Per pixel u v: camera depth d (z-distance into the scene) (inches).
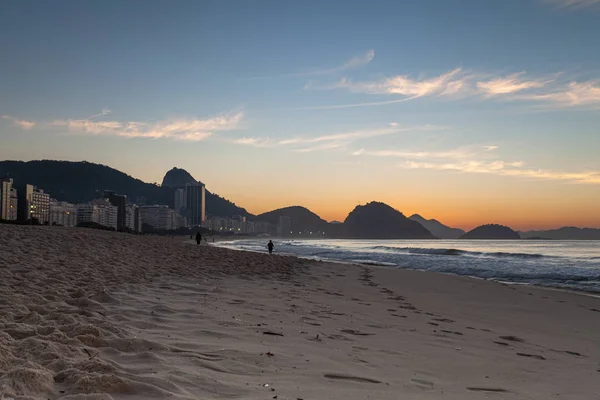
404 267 1221.7
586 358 283.7
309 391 160.6
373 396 163.3
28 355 165.3
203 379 158.4
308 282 636.1
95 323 239.6
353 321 343.3
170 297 371.2
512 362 253.8
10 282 363.6
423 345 277.7
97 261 565.9
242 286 508.1
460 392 184.1
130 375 151.5
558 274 995.3
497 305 516.4
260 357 203.3
